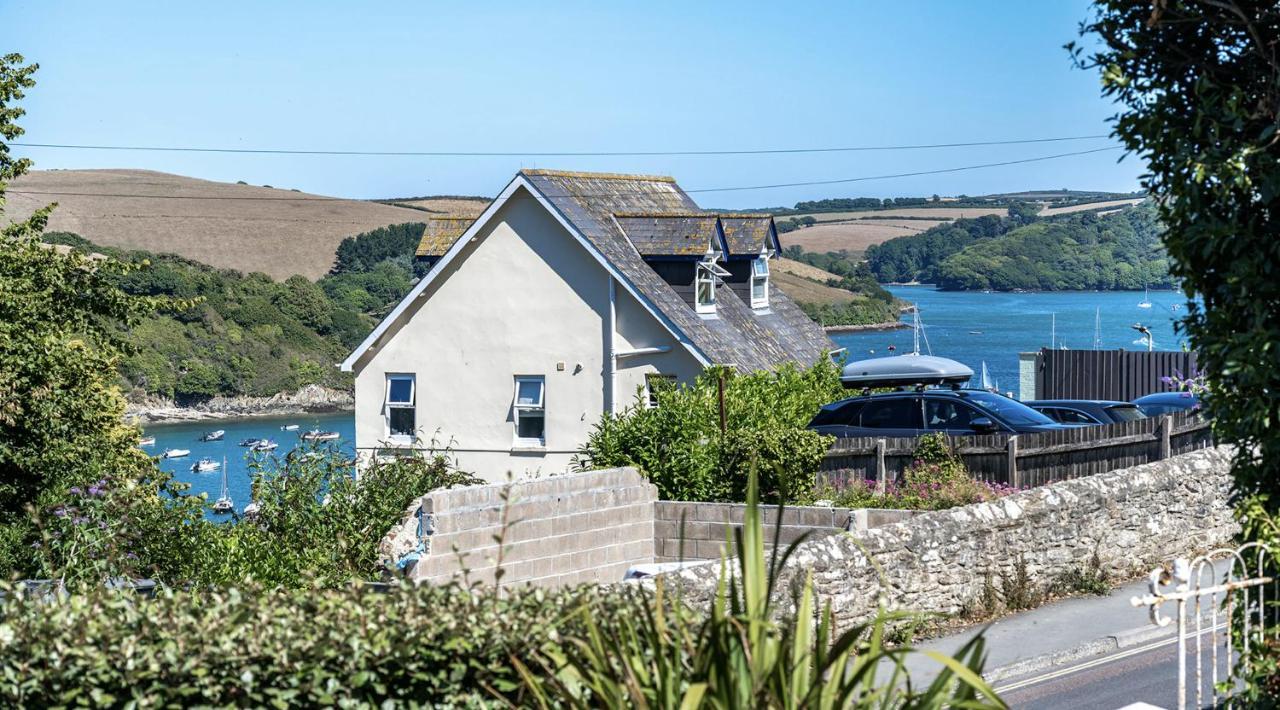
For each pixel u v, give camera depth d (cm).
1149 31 745
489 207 3042
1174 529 1584
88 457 2083
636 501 1681
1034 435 1791
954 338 11169
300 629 618
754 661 565
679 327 2867
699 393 2195
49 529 1373
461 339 3125
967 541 1355
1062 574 1441
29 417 2005
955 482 1717
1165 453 1870
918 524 1328
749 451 1897
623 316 2961
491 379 3095
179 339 9150
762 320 3419
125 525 1414
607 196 3272
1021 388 3234
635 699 555
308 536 1539
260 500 1619
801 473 1895
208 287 9775
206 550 1456
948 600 1334
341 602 645
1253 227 707
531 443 3059
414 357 3172
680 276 3072
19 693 569
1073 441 1811
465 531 1501
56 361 2031
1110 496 1501
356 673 605
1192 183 718
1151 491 1552
